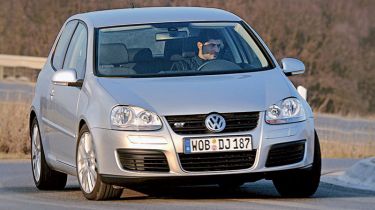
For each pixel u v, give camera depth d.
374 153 44.53
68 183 29.36
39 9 89.50
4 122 42.47
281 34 91.62
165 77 23.88
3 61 71.19
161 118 22.28
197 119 22.28
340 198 23.75
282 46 91.81
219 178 22.20
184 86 23.12
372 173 27.27
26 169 33.03
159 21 25.72
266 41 91.19
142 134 22.22
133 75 24.08
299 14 92.94
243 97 22.66
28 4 89.38
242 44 25.25
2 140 41.72
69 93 25.06
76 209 21.92
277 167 22.42
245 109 22.38
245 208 21.52
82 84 24.48
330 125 58.44
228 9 88.44
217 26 25.64
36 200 24.22
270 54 25.12
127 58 24.66
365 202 22.97
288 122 22.64
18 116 42.78
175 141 22.09
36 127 28.09
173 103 22.42
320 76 92.19
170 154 22.09
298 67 25.27
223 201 22.89
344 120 63.28
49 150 26.73
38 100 27.88
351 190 25.80
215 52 24.84
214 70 24.30
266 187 26.61
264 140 22.28
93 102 23.36
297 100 23.08
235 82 23.41
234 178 22.28
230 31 25.55
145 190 25.64
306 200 23.31
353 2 98.38
